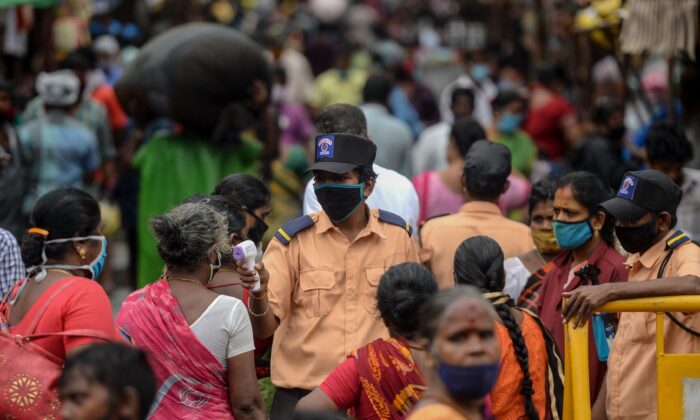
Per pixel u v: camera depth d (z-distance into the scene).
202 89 15.45
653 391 8.23
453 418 5.34
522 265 10.05
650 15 12.80
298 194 20.38
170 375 7.52
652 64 21.98
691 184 11.97
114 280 21.16
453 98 17.53
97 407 5.36
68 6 22.45
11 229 13.60
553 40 23.89
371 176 8.63
